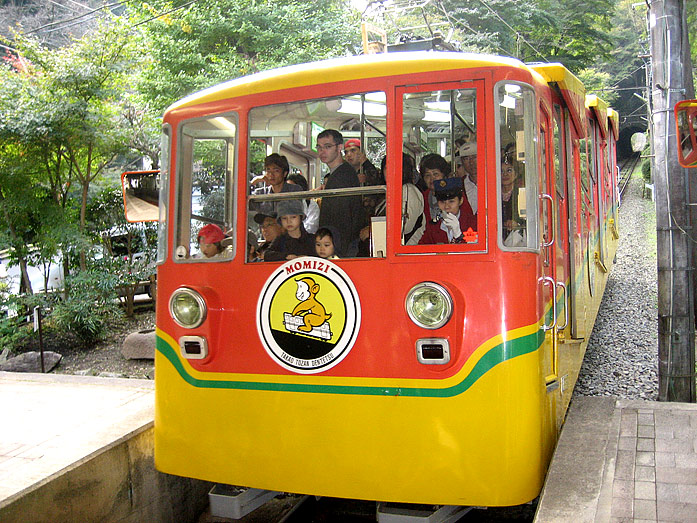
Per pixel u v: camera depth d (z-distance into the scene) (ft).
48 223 37.93
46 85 37.81
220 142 13.14
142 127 42.50
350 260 11.78
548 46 80.84
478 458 11.12
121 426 15.92
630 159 156.15
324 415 11.90
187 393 12.99
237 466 12.54
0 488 12.21
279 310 12.26
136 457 15.35
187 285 13.12
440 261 11.37
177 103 13.67
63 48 39.73
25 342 37.45
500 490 11.06
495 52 65.10
